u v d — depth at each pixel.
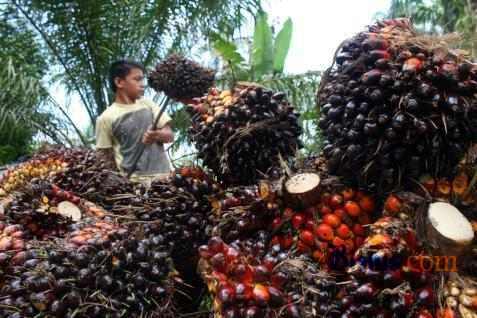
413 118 0.97
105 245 1.06
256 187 1.22
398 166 1.02
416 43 1.04
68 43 5.14
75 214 1.39
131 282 1.04
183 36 5.06
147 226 1.34
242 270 0.94
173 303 1.17
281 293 0.92
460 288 0.92
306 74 4.06
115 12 5.05
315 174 1.13
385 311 0.91
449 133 0.98
